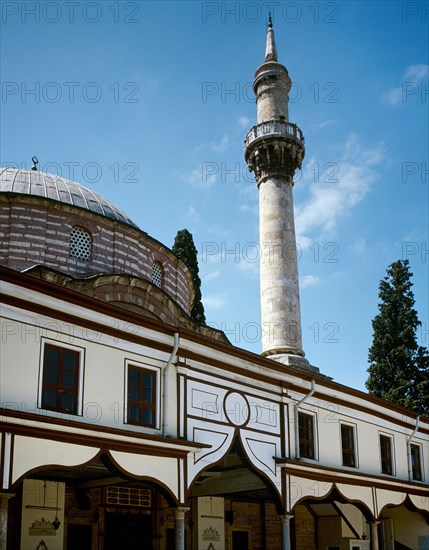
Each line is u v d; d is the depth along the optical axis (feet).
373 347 114.73
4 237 68.39
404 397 107.45
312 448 64.23
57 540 53.67
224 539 68.49
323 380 66.39
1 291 40.73
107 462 44.24
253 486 59.72
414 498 78.18
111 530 58.80
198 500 66.69
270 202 91.45
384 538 83.66
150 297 71.82
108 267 73.51
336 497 65.46
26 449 39.29
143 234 77.77
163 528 62.44
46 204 70.49
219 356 55.16
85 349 45.27
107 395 45.78
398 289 116.06
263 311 86.94
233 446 55.31
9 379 40.06
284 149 93.35
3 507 37.52
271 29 103.91
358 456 70.23
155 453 47.39
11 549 50.75
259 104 98.63
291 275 87.61
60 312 44.01
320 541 77.61
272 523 74.33
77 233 73.00
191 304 92.99
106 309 46.78
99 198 82.94
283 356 81.92
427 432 86.38
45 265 67.97
